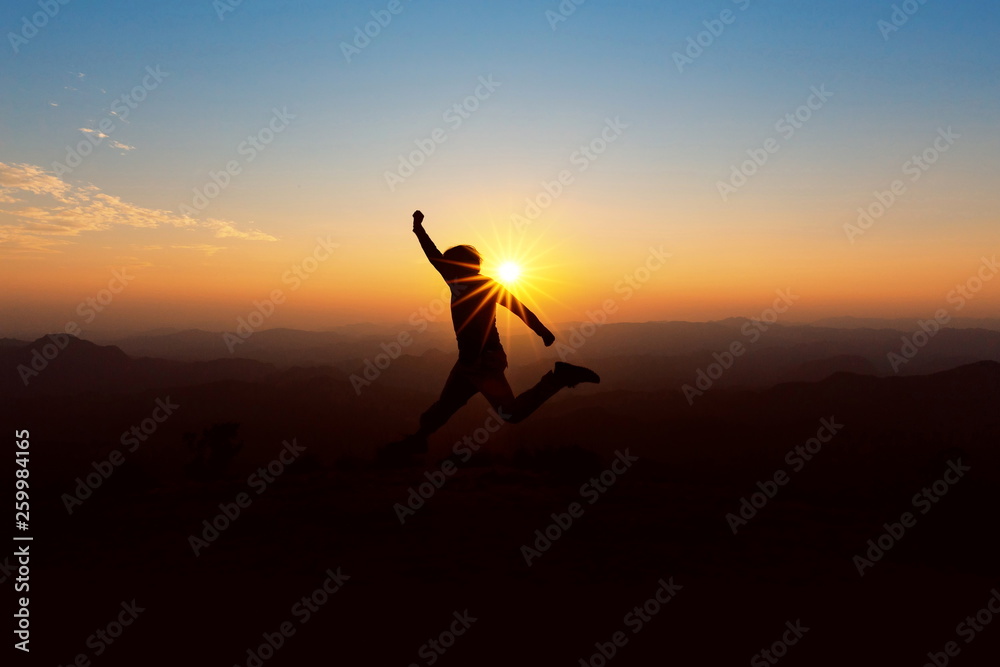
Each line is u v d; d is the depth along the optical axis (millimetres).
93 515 12891
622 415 161750
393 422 181000
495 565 9711
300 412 186250
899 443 121562
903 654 6820
